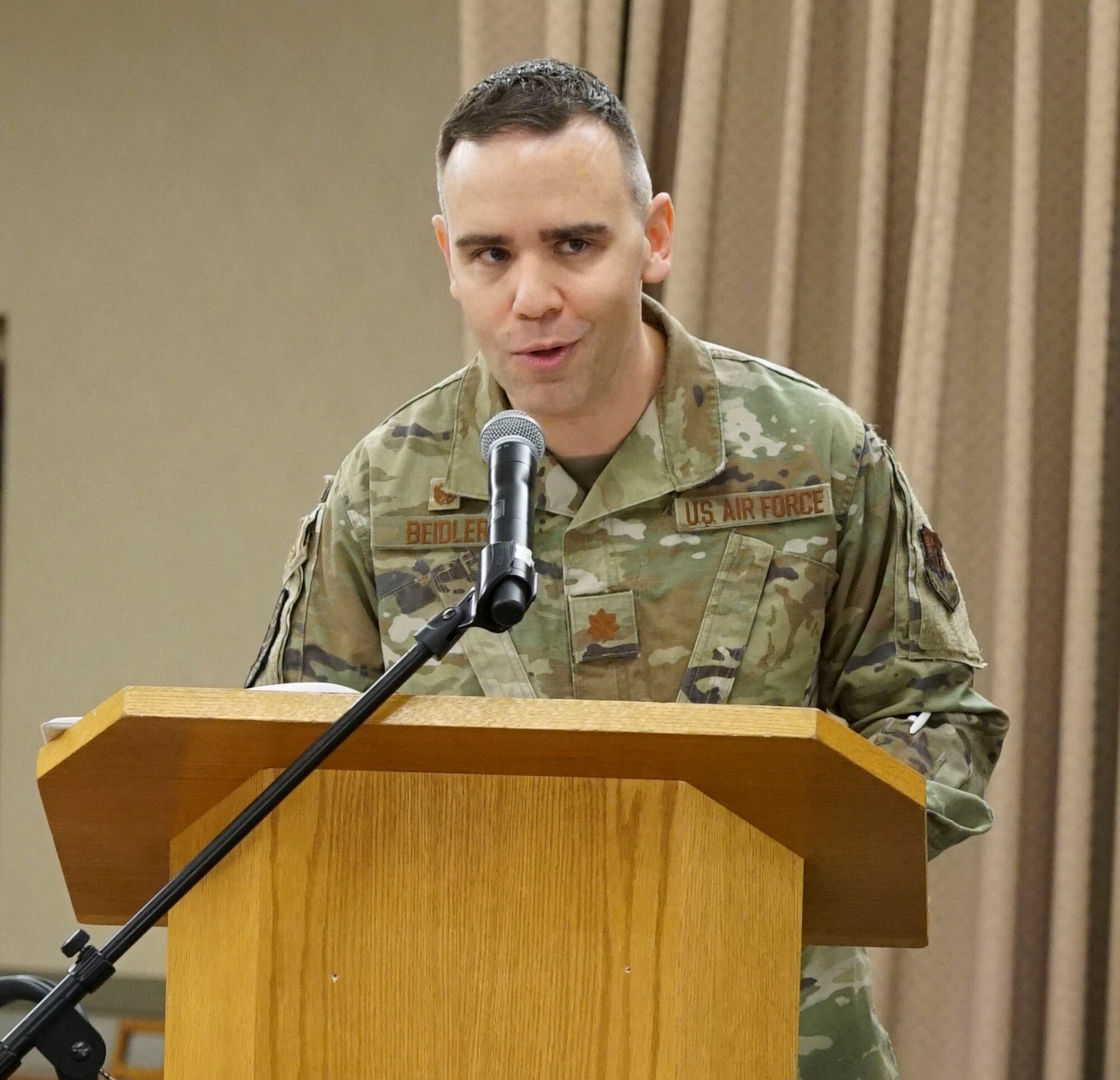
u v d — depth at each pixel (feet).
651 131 25.21
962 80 23.75
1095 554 22.86
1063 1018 22.62
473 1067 9.10
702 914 9.12
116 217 33.22
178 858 9.98
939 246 23.62
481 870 9.19
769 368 15.08
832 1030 14.28
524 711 8.76
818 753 8.65
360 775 9.27
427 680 14.57
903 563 14.43
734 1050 9.29
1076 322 23.71
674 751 8.80
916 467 23.50
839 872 10.23
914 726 13.67
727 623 14.32
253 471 32.83
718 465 14.49
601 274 12.86
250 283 32.99
